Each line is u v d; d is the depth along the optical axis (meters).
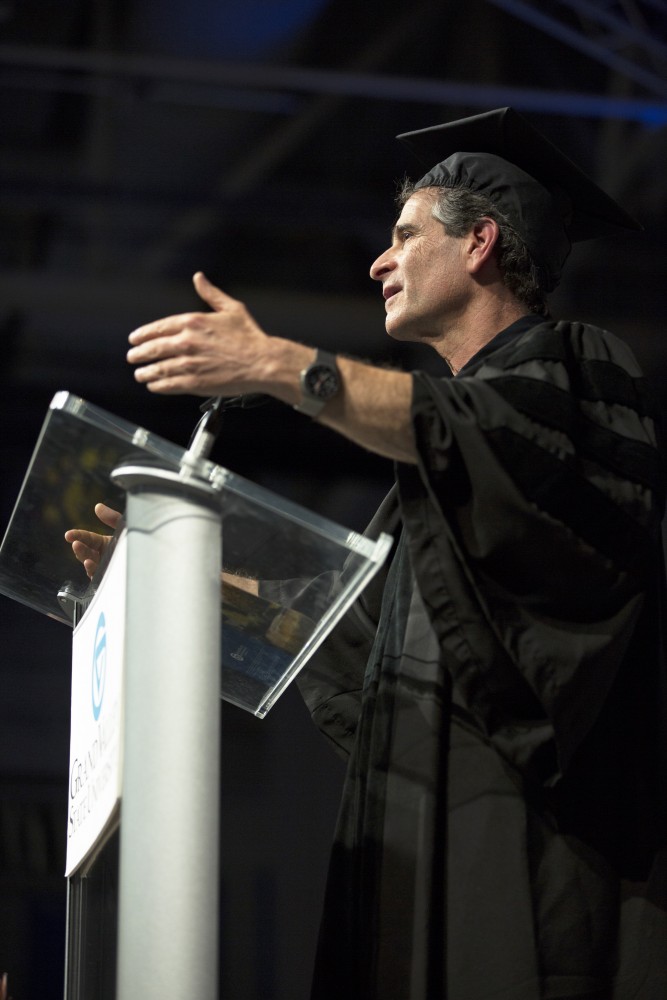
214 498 2.13
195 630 2.07
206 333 2.33
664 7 9.14
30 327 11.98
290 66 9.66
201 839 2.00
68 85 9.94
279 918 11.55
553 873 2.50
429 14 9.30
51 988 11.28
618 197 10.77
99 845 2.28
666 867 2.57
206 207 11.23
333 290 12.11
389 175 11.11
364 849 2.63
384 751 2.67
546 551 2.43
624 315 11.98
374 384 2.42
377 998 2.48
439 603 2.47
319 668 3.27
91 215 11.38
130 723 2.03
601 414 2.67
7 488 12.25
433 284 3.09
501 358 2.74
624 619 2.49
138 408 12.37
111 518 2.44
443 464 2.44
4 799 11.77
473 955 2.45
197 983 1.95
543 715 2.48
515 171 3.19
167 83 10.00
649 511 2.56
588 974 2.45
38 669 12.17
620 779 2.63
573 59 9.66
